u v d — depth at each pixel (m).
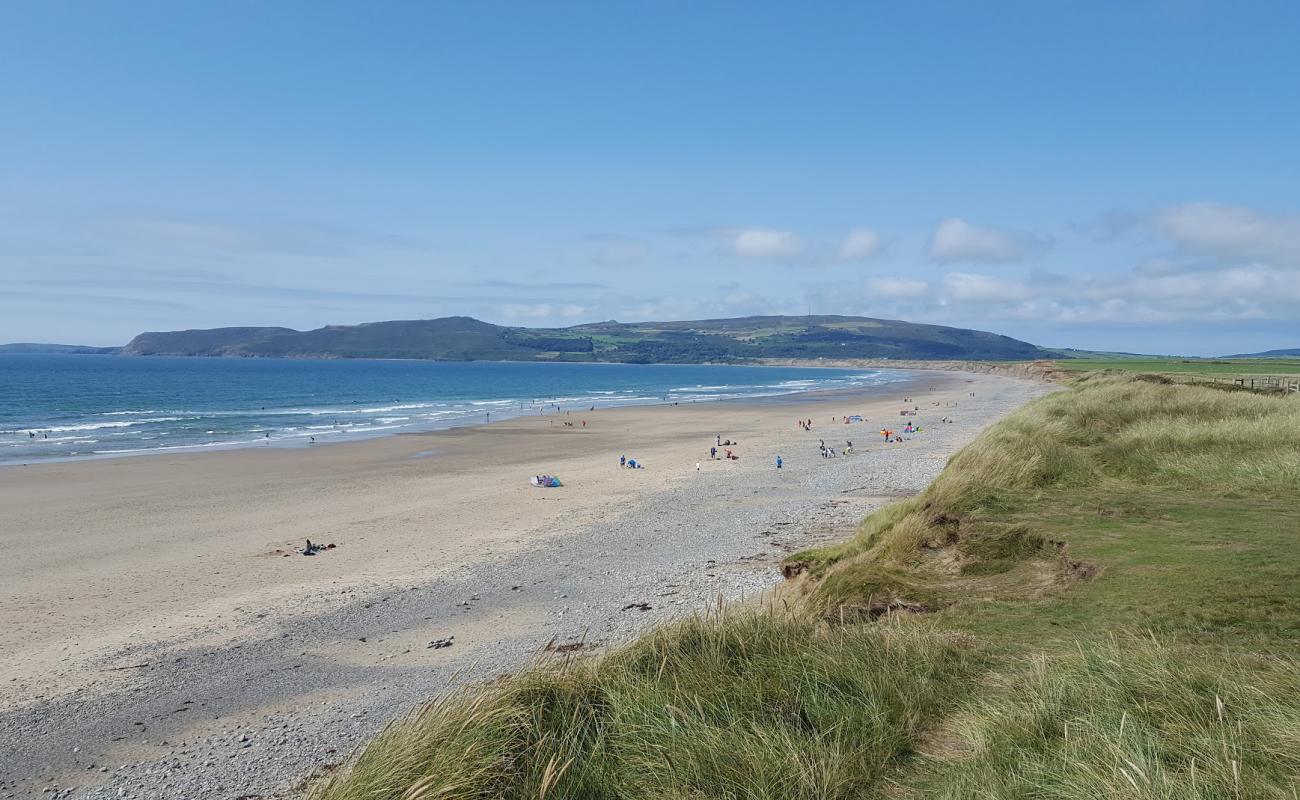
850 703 5.23
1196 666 5.06
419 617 13.85
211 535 21.34
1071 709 4.72
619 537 19.97
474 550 19.11
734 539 19.02
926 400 84.62
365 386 121.88
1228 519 10.35
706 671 5.70
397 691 10.34
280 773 8.12
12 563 18.45
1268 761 3.88
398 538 20.72
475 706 5.05
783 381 155.50
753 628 6.44
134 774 8.42
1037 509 11.79
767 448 41.09
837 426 54.47
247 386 115.00
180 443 44.38
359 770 4.73
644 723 5.04
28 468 33.78
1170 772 3.87
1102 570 8.35
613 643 11.16
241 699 10.40
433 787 4.28
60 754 9.00
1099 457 15.73
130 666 11.77
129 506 25.61
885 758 4.63
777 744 4.68
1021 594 8.14
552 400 91.12
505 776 4.44
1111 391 28.81
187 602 15.16
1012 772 4.11
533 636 12.41
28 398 83.12
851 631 6.58
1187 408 23.00
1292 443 15.28
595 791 4.49
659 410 72.50
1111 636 5.83
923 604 8.31
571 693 5.43
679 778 4.49
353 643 12.59
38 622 14.02
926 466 30.23
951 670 5.77
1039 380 113.06
